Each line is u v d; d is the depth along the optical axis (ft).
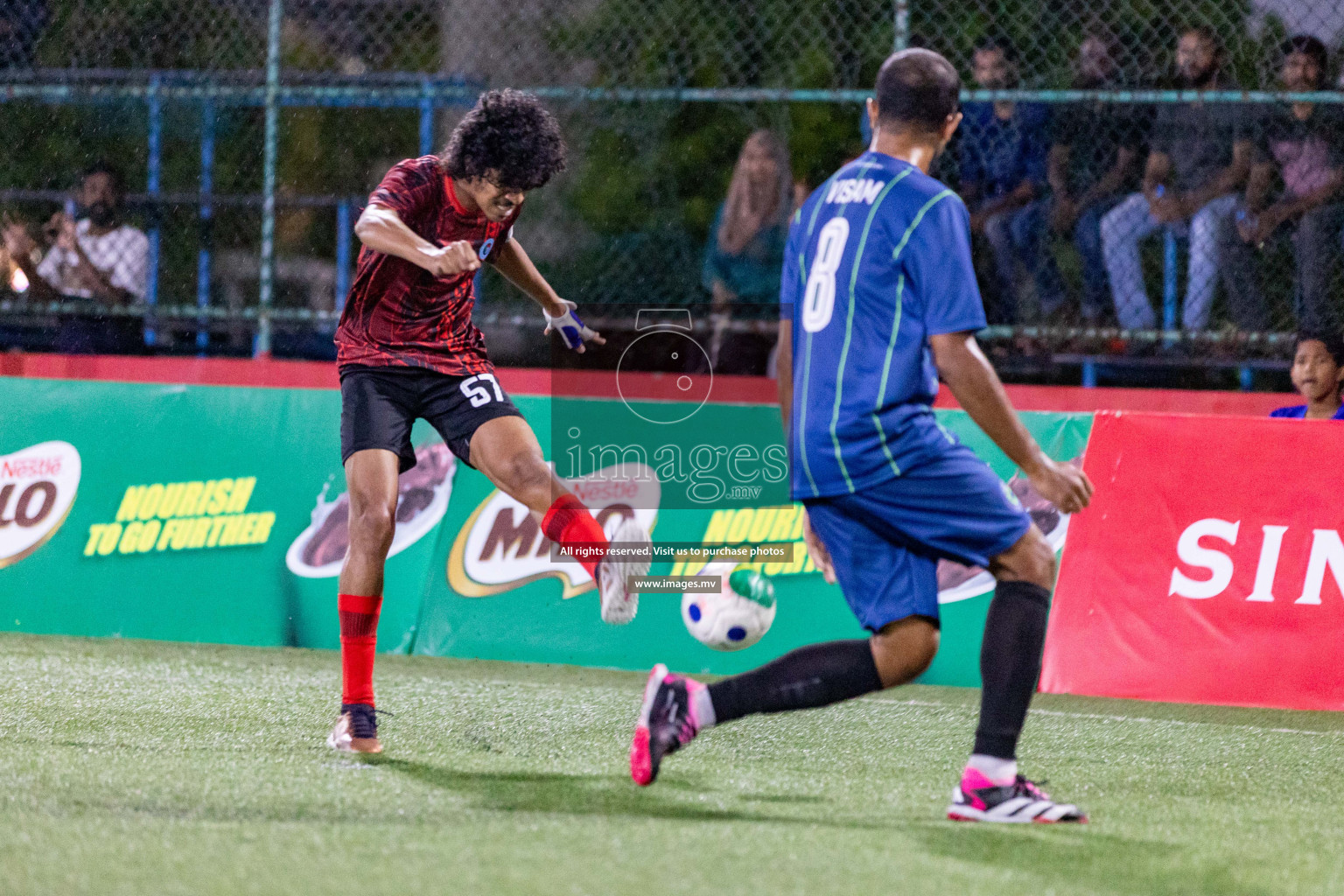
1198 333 68.44
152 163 80.84
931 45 75.82
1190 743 45.73
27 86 80.69
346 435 41.01
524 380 60.80
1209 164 72.02
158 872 26.37
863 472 31.68
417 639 59.88
